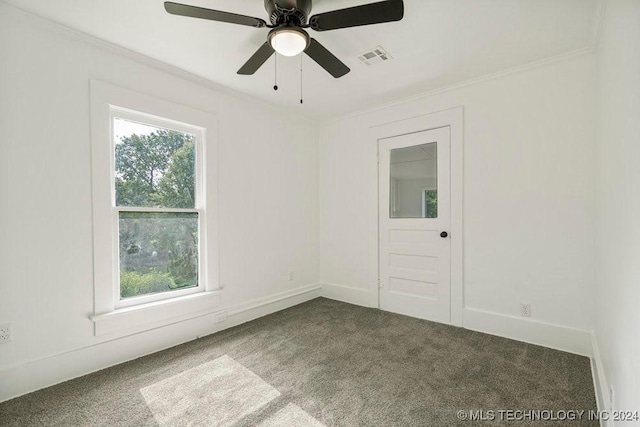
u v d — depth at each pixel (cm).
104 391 183
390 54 229
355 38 208
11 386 175
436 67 250
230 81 274
